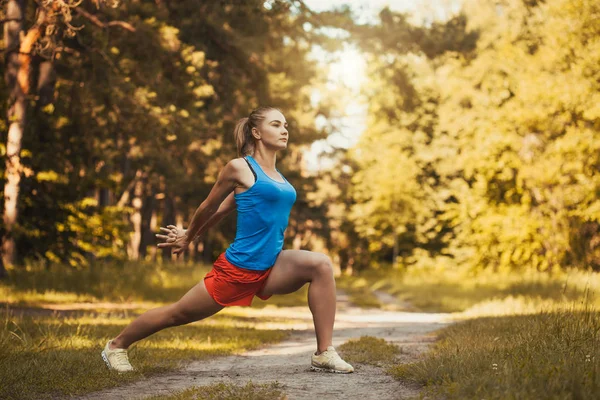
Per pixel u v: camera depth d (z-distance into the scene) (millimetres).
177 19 20031
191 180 26812
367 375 4965
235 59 21500
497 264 25219
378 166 40781
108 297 16281
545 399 3326
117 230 19141
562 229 22438
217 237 39094
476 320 9539
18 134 15453
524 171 22391
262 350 7566
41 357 5582
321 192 52344
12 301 13234
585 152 20844
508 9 25656
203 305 4961
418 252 38781
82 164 19172
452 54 20688
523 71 23266
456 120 27000
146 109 17625
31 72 17344
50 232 18406
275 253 4934
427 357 5438
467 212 25984
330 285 5117
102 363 5426
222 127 23000
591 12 20703
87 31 17328
